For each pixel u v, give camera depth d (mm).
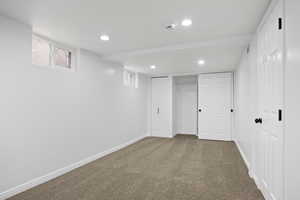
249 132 2867
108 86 3994
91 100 3473
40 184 2439
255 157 2482
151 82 6156
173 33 2576
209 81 5461
